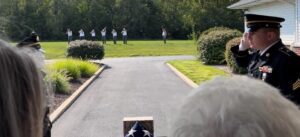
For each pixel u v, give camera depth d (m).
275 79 4.58
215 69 21.64
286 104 1.33
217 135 1.24
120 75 20.70
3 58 1.44
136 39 74.81
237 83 1.38
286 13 21.48
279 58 4.59
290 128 1.27
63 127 9.36
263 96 1.31
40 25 72.06
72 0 74.75
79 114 10.80
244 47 5.05
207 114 1.27
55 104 11.66
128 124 4.74
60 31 73.94
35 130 1.50
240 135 1.22
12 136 1.39
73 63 18.25
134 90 15.20
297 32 19.98
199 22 46.59
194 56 33.09
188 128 1.28
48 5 73.12
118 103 12.38
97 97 13.66
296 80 4.48
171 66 24.19
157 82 17.42
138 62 29.03
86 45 27.92
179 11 63.06
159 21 75.81
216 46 24.83
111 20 75.69
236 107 1.27
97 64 25.84
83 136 8.55
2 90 1.40
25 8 68.50
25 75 1.48
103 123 9.66
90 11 75.12
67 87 13.77
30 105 1.47
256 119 1.25
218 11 46.72
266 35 4.71
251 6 26.58
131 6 76.06
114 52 40.56
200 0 46.72
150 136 4.57
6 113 1.39
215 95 1.31
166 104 11.91
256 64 4.85
